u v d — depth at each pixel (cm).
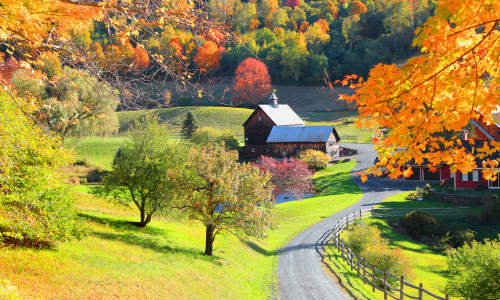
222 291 1877
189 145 3306
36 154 1678
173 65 675
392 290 2236
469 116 529
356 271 2564
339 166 7250
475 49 471
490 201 4050
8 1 566
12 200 1574
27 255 1583
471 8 427
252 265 2594
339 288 2100
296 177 5569
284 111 8794
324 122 10469
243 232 2600
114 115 4600
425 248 3597
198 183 2573
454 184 5122
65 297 1261
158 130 3055
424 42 469
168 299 1542
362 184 6050
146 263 1945
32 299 1146
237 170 2584
